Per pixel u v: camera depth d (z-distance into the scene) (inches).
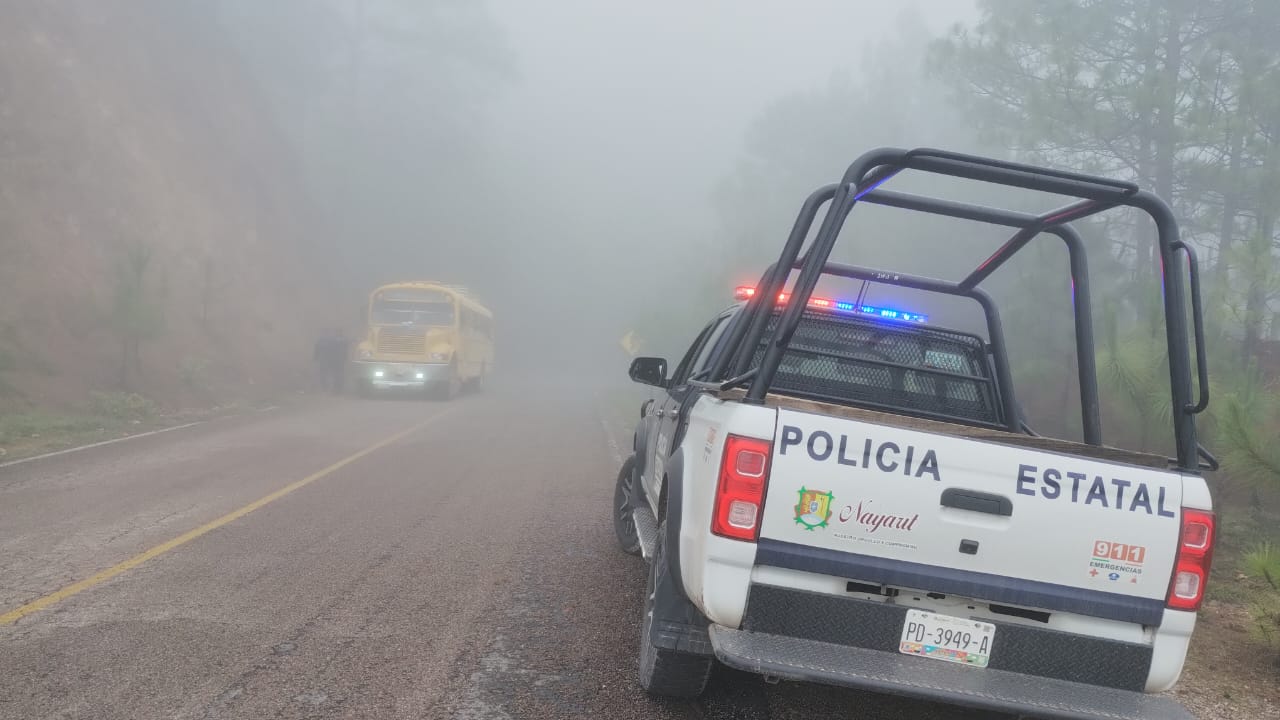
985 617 140.0
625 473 303.9
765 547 136.9
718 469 138.9
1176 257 150.9
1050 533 138.7
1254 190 521.3
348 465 454.9
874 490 137.5
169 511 324.2
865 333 215.8
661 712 168.4
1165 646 140.3
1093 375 191.0
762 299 169.0
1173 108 536.7
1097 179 149.2
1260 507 357.7
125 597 221.5
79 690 164.7
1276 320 345.7
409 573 255.8
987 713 181.2
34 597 218.7
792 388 206.2
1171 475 142.1
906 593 139.9
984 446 139.9
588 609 229.3
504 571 262.8
